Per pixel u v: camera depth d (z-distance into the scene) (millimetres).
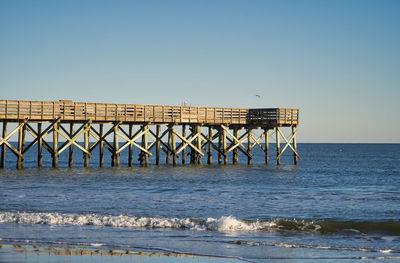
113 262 16391
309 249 18281
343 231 21172
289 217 24281
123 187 35344
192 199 29984
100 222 22250
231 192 33469
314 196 31859
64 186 35281
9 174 42375
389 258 17172
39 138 46094
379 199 30625
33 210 25453
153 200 29359
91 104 46469
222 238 19750
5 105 42750
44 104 44406
